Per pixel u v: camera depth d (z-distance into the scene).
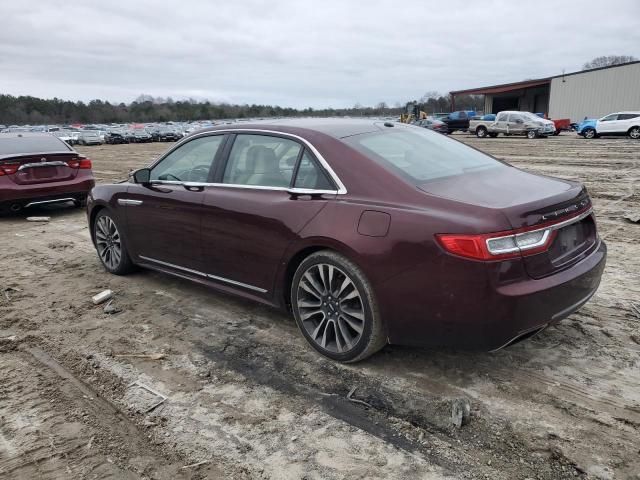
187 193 4.36
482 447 2.65
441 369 3.39
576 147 21.05
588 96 42.69
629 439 2.66
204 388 3.30
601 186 10.35
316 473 2.52
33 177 8.82
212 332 4.09
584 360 3.42
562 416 2.86
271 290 3.84
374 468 2.53
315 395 3.17
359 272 3.22
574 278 3.02
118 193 5.14
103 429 2.93
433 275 2.91
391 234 3.04
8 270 5.98
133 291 5.07
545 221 2.94
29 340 4.09
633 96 40.69
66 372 3.57
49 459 2.70
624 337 3.70
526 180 3.54
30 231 8.12
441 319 2.95
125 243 5.25
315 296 3.55
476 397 3.07
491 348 2.94
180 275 4.69
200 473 2.55
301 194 3.56
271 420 2.95
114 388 3.35
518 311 2.81
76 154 9.43
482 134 32.19
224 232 4.02
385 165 3.37
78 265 6.07
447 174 3.46
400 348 3.68
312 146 3.63
